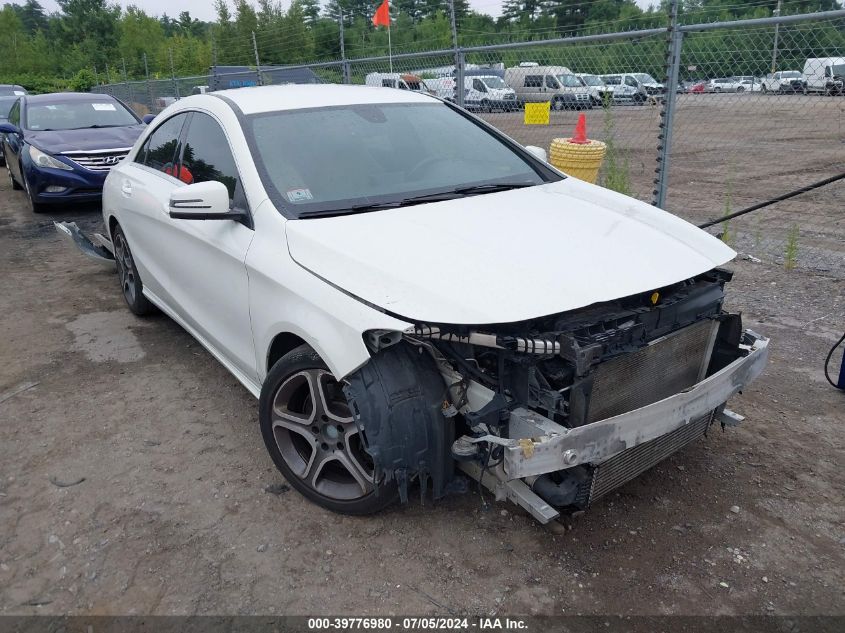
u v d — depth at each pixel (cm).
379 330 251
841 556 274
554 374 250
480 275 257
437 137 393
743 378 296
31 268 714
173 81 1892
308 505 313
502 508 306
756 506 305
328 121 375
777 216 862
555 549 281
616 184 757
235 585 266
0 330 541
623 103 927
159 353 488
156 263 456
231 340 360
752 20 570
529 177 383
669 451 295
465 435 268
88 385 439
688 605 251
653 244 296
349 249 279
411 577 268
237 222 337
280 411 309
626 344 261
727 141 1593
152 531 298
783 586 259
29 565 280
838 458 339
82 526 302
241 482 331
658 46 722
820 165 1258
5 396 427
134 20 4841
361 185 339
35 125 1018
